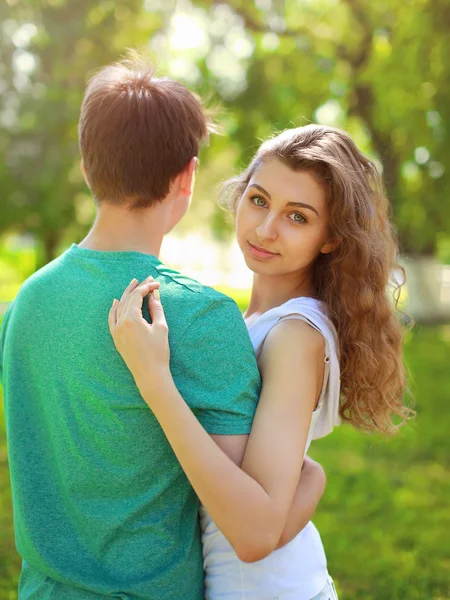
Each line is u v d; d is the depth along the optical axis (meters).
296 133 1.65
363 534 4.05
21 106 9.91
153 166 1.38
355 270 1.68
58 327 1.38
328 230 1.66
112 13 9.38
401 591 3.40
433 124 8.09
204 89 10.98
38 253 14.26
